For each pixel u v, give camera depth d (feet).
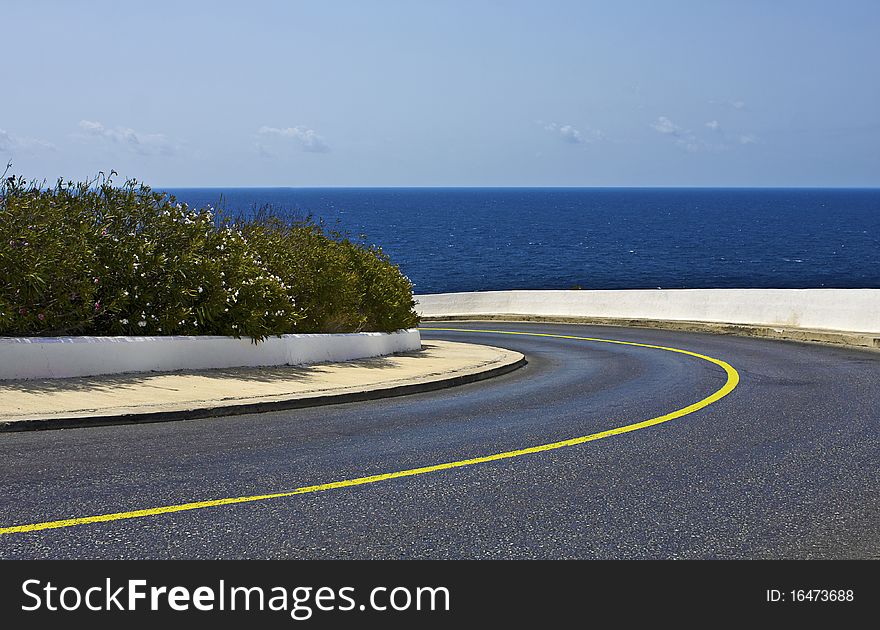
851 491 24.13
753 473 26.05
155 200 45.88
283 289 47.93
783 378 50.85
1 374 34.88
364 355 54.60
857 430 33.42
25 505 20.48
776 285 255.29
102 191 44.78
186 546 18.33
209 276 43.88
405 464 25.90
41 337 37.14
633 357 65.46
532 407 38.32
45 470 23.65
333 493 22.41
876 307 86.74
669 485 24.39
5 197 38.78
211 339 42.52
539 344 79.00
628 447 29.45
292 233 62.44
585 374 53.16
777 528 20.67
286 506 21.13
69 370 36.83
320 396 37.29
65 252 39.42
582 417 35.60
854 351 70.44
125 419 30.55
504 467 25.94
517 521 20.62
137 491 21.95
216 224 51.06
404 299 68.13
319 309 56.75
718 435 32.01
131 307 42.50
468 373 48.57
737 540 19.80
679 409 38.22
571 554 18.66
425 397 41.11
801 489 24.25
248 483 23.09
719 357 65.16
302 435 29.86
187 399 33.81
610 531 20.15
